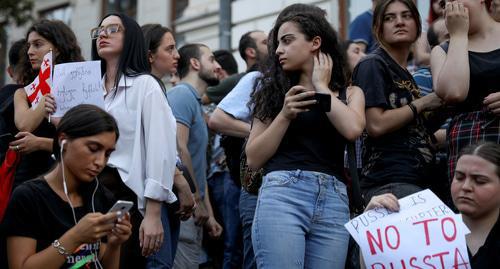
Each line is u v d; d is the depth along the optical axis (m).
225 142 5.86
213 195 6.92
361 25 8.37
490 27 4.97
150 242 4.82
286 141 4.50
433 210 4.10
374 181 4.98
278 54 4.66
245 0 13.42
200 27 15.19
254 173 5.30
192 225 6.07
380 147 5.02
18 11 16.62
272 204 4.37
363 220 4.15
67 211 4.00
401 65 5.48
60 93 5.05
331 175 4.46
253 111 4.74
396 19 5.37
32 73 5.72
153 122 4.93
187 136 6.03
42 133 5.30
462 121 4.85
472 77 4.83
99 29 5.17
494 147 4.21
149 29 6.19
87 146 3.91
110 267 3.98
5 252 3.93
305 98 4.36
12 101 5.51
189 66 6.93
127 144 4.97
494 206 4.19
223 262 6.71
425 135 5.12
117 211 3.80
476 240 4.22
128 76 5.06
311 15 4.68
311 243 4.38
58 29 5.66
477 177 4.16
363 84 5.09
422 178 4.98
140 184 4.89
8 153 5.16
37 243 3.92
